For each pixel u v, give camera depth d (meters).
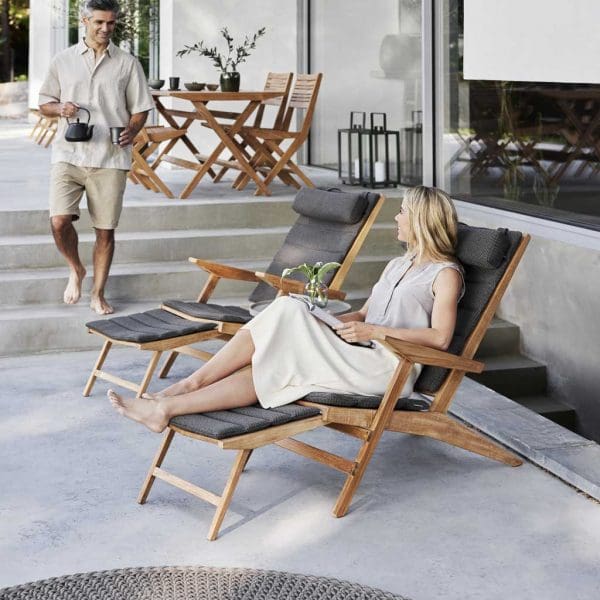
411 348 3.70
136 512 3.60
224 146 7.71
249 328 3.82
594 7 5.31
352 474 3.61
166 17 9.86
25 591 2.95
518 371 6.04
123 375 5.30
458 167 7.24
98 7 5.56
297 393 3.70
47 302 6.15
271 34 9.88
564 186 5.99
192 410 3.57
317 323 3.86
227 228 7.20
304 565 3.19
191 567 3.11
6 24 21.59
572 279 5.73
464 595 3.00
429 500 3.72
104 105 5.74
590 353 5.62
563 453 4.10
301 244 5.39
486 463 4.12
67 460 4.11
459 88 7.14
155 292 6.40
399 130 8.31
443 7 7.26
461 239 4.19
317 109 9.86
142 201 7.25
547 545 3.35
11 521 3.52
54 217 5.79
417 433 3.90
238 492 3.79
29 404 4.84
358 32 8.91
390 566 3.19
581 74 5.48
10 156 10.95
